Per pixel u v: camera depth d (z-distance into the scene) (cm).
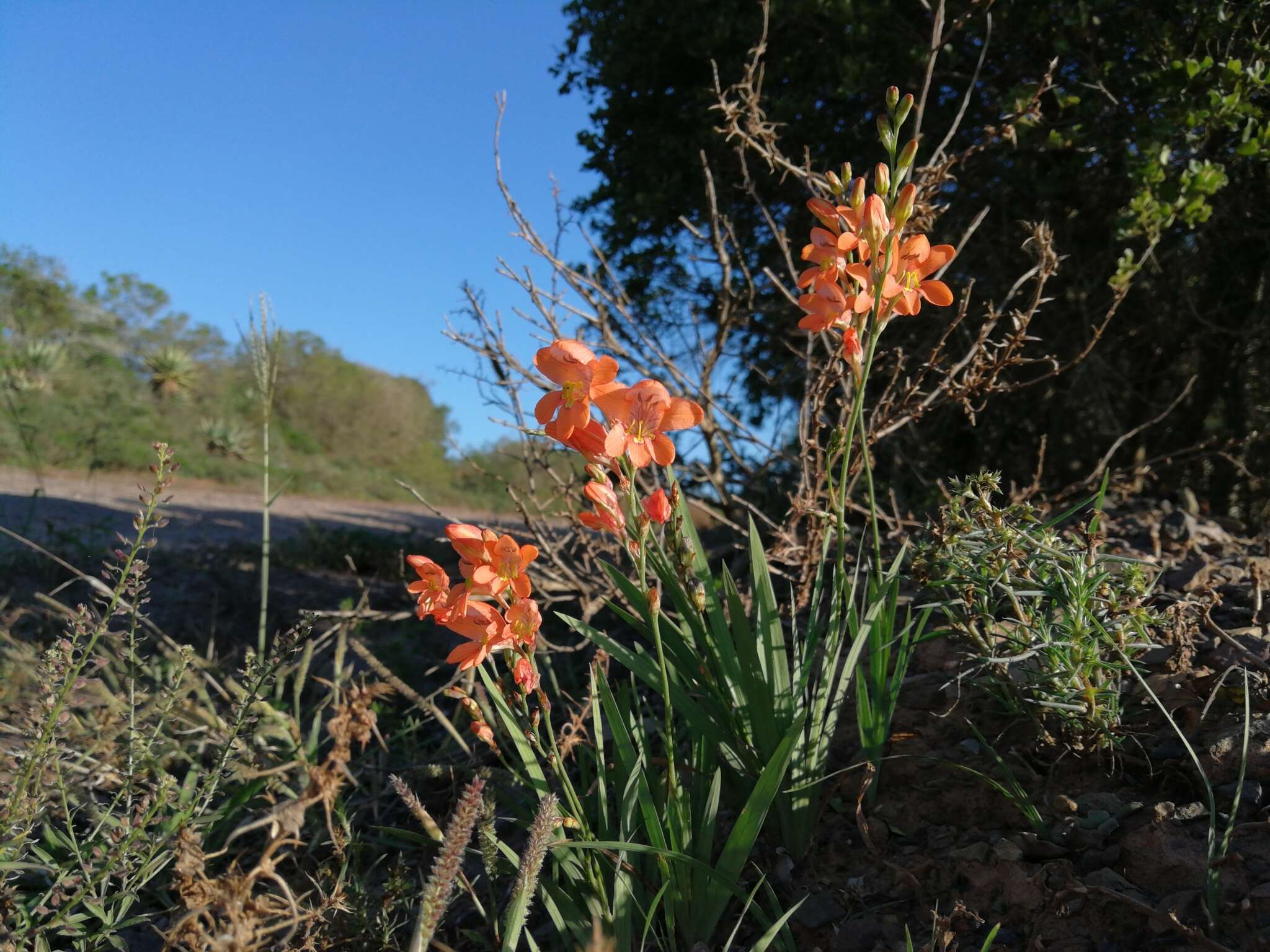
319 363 2989
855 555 408
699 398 443
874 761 230
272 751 275
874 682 243
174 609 593
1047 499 389
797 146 700
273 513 1559
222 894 146
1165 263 701
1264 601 283
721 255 457
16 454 1508
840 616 241
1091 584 213
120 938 218
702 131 708
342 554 895
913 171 384
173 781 227
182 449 2073
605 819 219
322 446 2891
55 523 886
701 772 239
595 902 205
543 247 415
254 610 604
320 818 273
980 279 707
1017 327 323
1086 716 209
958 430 762
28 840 234
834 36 675
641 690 377
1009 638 224
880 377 616
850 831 229
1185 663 239
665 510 190
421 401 3222
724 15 714
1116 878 183
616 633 459
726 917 211
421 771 275
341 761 153
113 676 321
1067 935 175
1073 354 720
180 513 1309
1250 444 703
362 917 209
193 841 162
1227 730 211
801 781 227
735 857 197
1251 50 530
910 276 225
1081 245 725
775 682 239
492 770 216
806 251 232
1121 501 525
